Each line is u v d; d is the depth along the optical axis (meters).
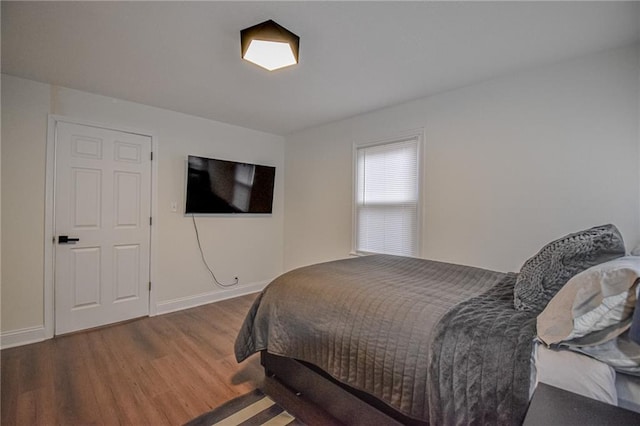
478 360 1.13
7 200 2.57
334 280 1.89
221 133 3.94
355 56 2.25
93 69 2.46
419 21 1.83
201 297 3.79
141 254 3.31
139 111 3.26
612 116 2.11
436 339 1.25
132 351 2.52
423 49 2.14
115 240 3.14
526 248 2.47
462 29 1.91
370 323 1.49
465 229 2.80
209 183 3.75
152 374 2.17
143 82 2.71
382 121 3.43
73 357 2.40
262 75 2.57
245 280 4.25
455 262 2.87
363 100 3.15
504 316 1.28
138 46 2.11
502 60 2.30
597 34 1.94
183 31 1.93
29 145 2.65
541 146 2.39
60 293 2.83
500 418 1.03
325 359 1.64
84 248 2.96
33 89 2.66
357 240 3.71
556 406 0.85
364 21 1.83
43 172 2.72
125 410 1.78
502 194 2.59
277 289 2.03
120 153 3.15
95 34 1.96
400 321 1.41
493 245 2.64
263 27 1.83
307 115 3.66
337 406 1.70
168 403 1.85
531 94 2.44
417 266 2.36
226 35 1.98
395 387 1.34
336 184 3.92
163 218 3.47
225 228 4.02
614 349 0.94
